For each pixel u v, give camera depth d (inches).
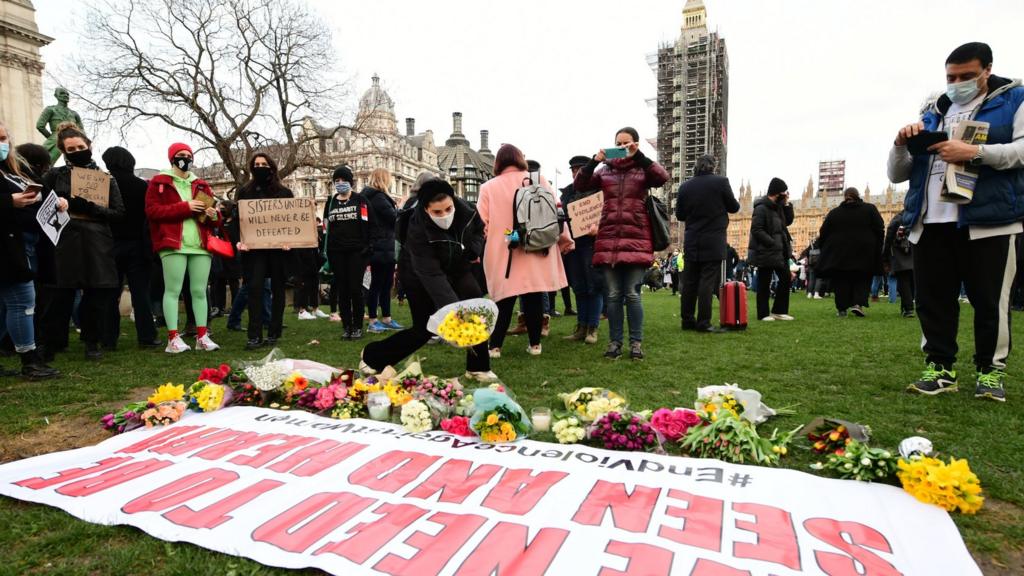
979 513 79.0
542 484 86.9
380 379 147.3
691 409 123.9
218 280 383.6
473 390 130.6
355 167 2479.1
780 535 71.3
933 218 135.9
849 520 75.2
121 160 218.8
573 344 230.7
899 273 328.2
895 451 99.0
